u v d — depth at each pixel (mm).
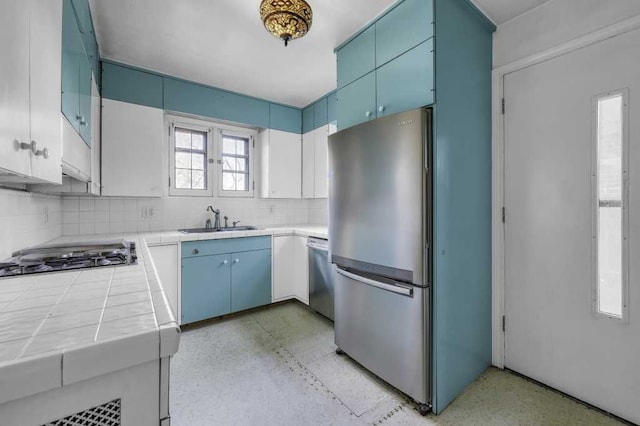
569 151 1631
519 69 1814
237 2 1687
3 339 552
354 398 1634
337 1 1664
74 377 524
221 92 2932
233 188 3297
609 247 1513
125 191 2375
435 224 1497
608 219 1514
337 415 1504
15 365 477
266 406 1569
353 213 1830
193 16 1808
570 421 1462
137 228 2689
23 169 675
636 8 1394
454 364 1628
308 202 3857
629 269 1446
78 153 1360
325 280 2598
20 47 660
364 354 1814
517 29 1805
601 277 1538
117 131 2346
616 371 1489
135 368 606
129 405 602
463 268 1694
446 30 1559
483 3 1684
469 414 1511
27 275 1024
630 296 1444
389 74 1726
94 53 1893
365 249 1747
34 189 1671
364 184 1747
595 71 1531
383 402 1603
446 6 1562
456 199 1635
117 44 2115
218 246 2633
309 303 2836
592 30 1526
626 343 1458
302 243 2969
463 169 1688
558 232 1683
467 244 1725
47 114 838
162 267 2354
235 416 1496
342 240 1922
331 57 2314
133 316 678
